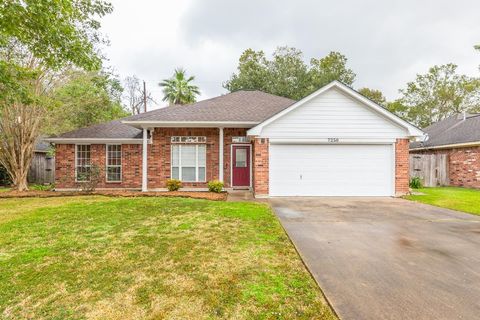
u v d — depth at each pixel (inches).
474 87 1275.8
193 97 1380.4
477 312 113.0
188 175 511.5
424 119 1403.8
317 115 437.7
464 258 173.3
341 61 1229.7
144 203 348.8
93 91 616.4
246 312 112.5
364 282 139.3
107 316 111.7
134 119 477.4
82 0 423.2
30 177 686.5
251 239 206.4
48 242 201.8
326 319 107.5
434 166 603.2
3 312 116.7
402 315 110.5
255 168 432.8
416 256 176.6
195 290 130.4
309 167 440.1
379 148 442.3
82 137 536.7
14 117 510.0
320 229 241.6
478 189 533.3
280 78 1193.4
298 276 145.3
